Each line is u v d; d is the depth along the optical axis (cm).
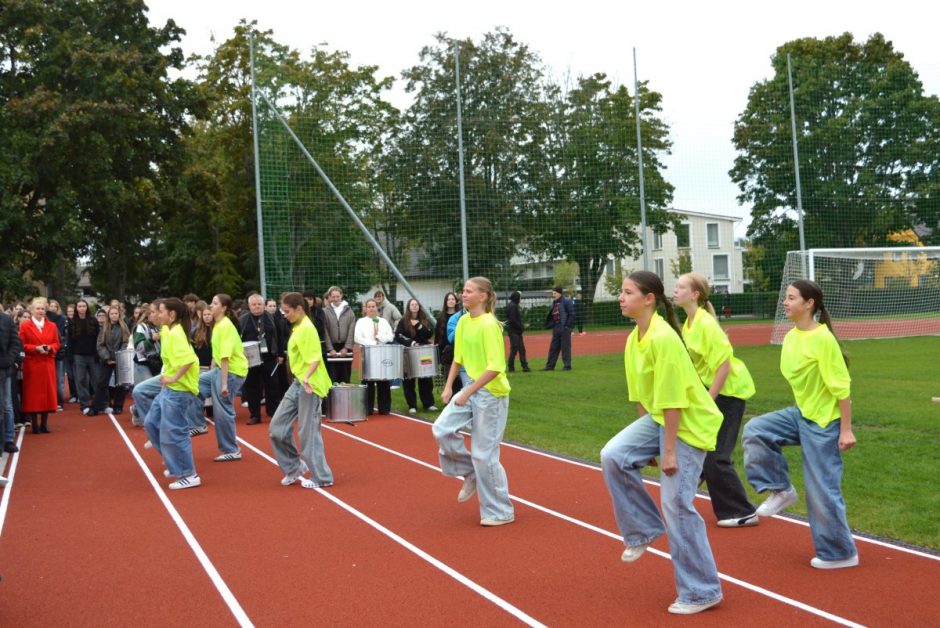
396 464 1012
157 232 4350
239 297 4312
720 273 2756
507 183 2455
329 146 2231
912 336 2745
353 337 1420
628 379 539
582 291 2527
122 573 610
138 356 1452
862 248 2747
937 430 1052
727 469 689
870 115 2817
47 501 848
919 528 666
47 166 2839
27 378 1308
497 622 499
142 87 3066
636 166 2550
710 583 505
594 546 652
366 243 2220
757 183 2738
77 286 6419
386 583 575
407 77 2350
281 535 704
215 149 4122
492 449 721
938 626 476
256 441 1214
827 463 579
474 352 724
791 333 604
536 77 2484
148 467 1030
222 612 528
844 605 510
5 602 555
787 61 2764
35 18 2948
